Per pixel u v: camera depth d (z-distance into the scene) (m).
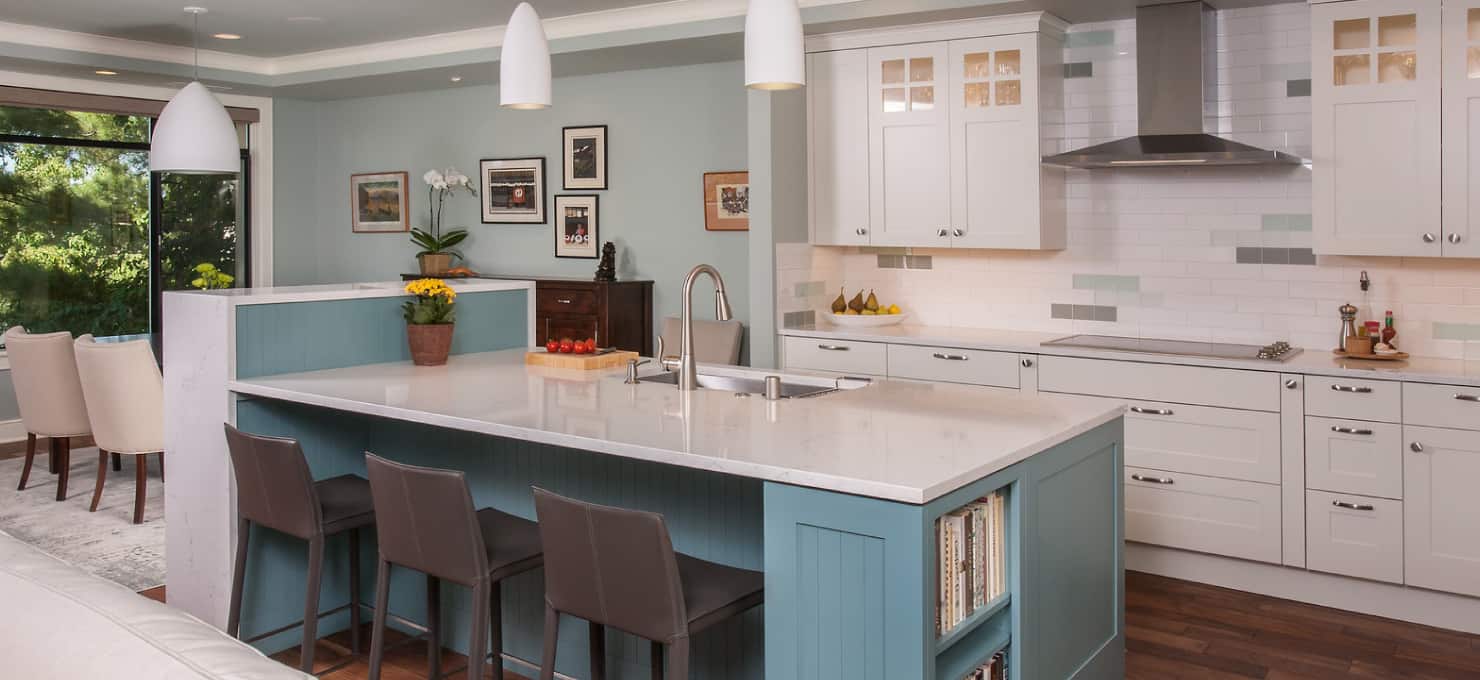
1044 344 4.59
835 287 5.76
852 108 5.26
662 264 6.37
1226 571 4.27
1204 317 4.73
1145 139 4.54
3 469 6.18
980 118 4.88
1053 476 2.61
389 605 3.84
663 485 3.13
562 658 3.38
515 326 4.50
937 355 4.85
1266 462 4.09
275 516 3.17
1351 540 3.93
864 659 2.18
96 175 7.18
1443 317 4.21
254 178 7.69
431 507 2.67
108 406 5.01
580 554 2.38
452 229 7.32
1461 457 3.69
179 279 7.56
